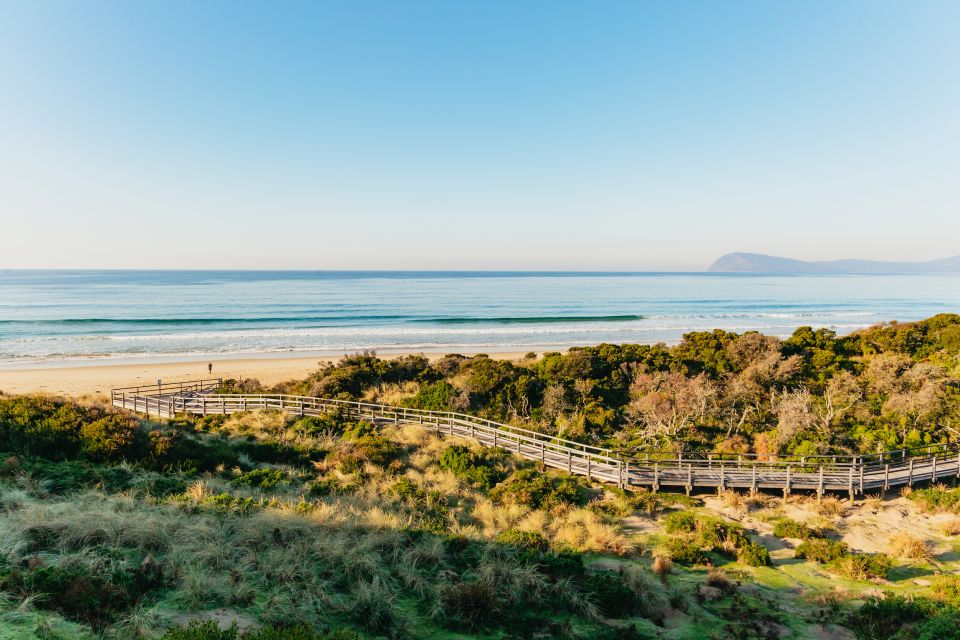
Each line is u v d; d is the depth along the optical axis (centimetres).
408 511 1355
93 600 608
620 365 3069
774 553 1247
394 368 3203
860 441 2052
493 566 940
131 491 1166
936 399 2211
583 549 1195
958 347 2958
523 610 835
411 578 883
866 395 2464
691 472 1739
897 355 2936
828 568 1147
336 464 1755
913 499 1616
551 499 1541
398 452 1962
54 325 6544
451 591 821
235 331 6353
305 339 5859
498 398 2697
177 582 719
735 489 1691
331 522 1067
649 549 1225
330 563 876
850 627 852
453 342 5794
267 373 4081
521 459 1964
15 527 785
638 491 1700
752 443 2119
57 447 1404
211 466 1573
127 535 838
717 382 2698
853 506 1596
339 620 716
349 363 3328
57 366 4334
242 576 762
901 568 1156
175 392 3064
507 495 1568
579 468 1836
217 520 1026
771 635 816
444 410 2548
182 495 1210
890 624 834
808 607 941
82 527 823
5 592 585
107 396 3045
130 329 6356
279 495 1375
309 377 3241
